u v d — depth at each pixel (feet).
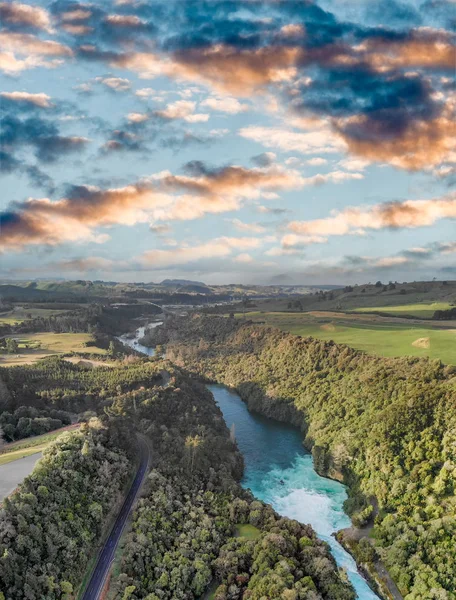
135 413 500.74
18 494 297.74
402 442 422.00
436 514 346.13
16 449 416.26
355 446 463.42
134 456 430.20
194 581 302.66
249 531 365.81
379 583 323.98
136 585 286.25
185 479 414.41
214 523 363.35
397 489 380.37
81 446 379.55
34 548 269.85
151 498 375.86
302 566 321.93
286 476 486.79
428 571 309.01
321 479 480.23
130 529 341.82
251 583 299.17
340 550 363.76
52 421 480.23
